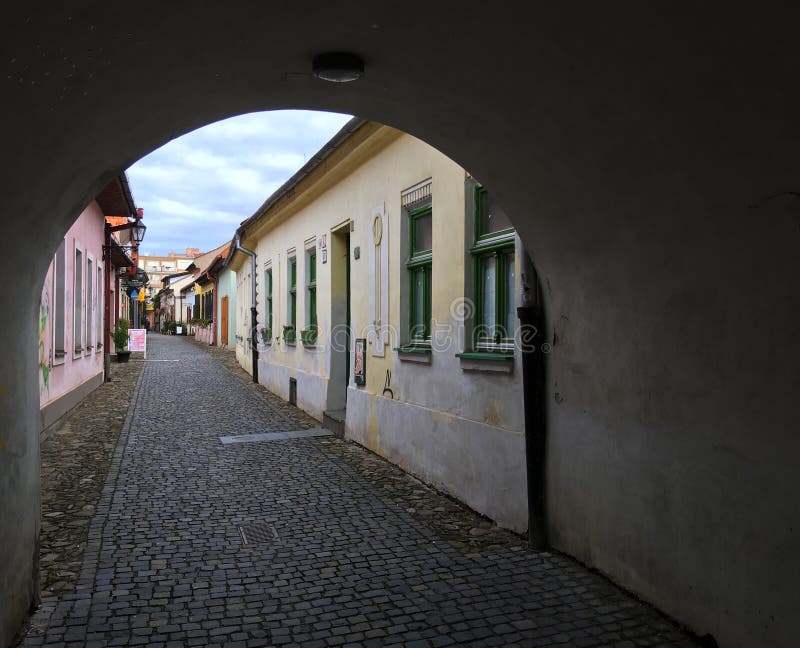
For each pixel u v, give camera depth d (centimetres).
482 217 645
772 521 317
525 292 530
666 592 395
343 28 347
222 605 413
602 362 453
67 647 355
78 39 273
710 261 347
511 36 327
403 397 801
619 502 438
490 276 634
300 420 1183
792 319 302
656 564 403
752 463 329
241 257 2283
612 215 401
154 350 3344
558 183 426
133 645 360
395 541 539
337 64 377
